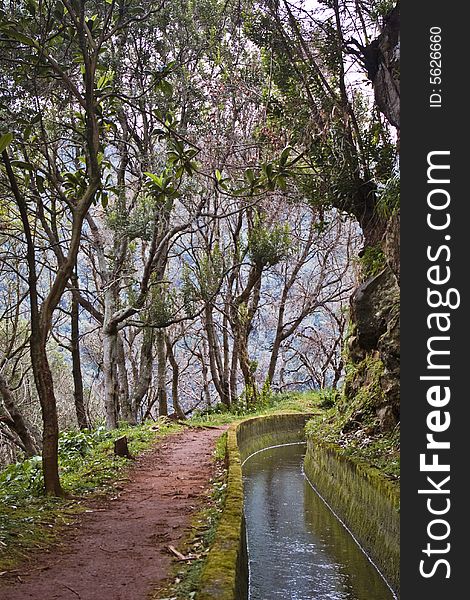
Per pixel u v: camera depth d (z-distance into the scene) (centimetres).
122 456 1390
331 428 1677
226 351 3030
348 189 1366
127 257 2602
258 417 2381
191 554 654
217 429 2231
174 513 869
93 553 678
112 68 1448
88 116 944
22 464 1162
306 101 1345
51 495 943
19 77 1095
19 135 1084
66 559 656
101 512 877
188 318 2350
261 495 1592
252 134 1902
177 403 2975
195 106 1959
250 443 2192
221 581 495
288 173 1054
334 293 3525
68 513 856
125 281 2684
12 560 640
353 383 1620
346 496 1255
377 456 1204
